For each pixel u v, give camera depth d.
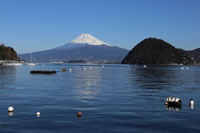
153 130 16.02
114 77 73.00
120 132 15.53
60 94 32.31
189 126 16.92
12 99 27.64
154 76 79.69
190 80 61.12
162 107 23.45
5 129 15.99
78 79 62.62
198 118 19.09
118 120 18.38
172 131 15.82
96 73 101.06
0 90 36.47
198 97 30.34
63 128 16.25
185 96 31.20
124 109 22.33
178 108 23.03
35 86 42.84
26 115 19.72
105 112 21.03
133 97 29.94
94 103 25.39
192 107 23.58
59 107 23.08
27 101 26.34
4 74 82.94
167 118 19.08
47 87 41.31
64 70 124.31
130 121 18.12
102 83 50.53
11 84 46.44
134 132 15.56
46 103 25.17
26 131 15.59
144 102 26.23
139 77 73.31
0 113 20.41
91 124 17.25
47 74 86.31
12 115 19.72
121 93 33.88
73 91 35.84
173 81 57.25
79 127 16.50
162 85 46.53
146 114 20.39
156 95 31.92
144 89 39.22
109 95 31.70
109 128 16.34
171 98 24.59
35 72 93.19
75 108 22.64
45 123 17.41
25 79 60.19
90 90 37.41
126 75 85.56
